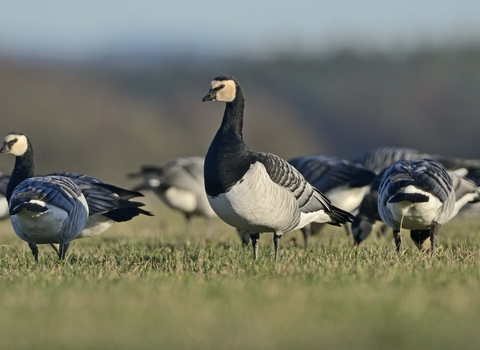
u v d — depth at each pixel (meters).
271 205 11.70
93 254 13.94
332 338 7.08
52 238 12.52
